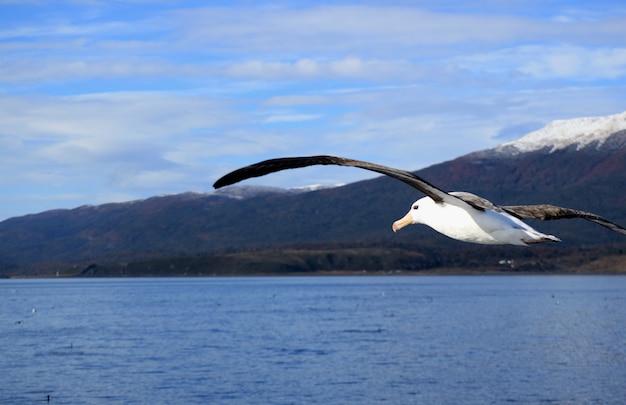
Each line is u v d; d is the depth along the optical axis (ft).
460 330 222.89
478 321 253.44
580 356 162.71
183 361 160.45
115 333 223.92
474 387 127.34
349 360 159.22
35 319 283.18
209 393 124.67
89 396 123.24
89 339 206.69
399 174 25.00
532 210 32.07
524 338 199.72
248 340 200.23
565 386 127.54
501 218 29.71
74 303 391.24
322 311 308.19
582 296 394.52
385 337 204.74
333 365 152.35
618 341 189.88
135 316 295.07
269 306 345.92
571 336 203.31
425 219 30.68
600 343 186.09
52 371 147.95
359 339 200.23
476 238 29.86
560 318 262.26
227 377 139.13
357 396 120.78
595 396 119.34
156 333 222.28
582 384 129.18
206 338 206.49
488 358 160.86
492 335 208.44
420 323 247.50
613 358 159.02
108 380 137.39
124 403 117.91
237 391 125.80
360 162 24.72
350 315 284.41
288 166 24.48
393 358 161.99
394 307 328.29
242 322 258.37
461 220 29.91
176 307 348.59
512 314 282.77
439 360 158.30
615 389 124.47
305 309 322.55
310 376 139.33
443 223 30.30
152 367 152.15
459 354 167.73
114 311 326.85
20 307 359.05
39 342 199.82
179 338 207.41
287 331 223.71
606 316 267.39
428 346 183.11
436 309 313.94
